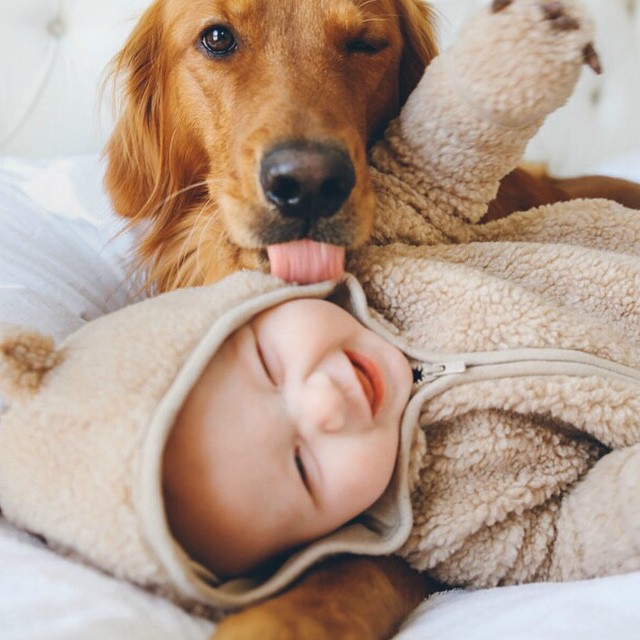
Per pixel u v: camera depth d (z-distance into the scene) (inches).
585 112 94.3
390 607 27.8
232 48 44.8
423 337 33.5
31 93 79.3
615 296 37.0
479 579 31.4
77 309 49.1
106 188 59.4
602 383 31.6
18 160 69.6
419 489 31.8
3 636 20.2
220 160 45.4
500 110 32.9
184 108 48.9
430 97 35.8
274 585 26.0
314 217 35.5
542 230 44.3
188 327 28.0
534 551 31.0
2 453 27.2
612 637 21.6
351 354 30.2
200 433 25.9
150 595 24.5
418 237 39.0
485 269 37.9
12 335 27.3
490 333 32.7
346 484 27.5
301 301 30.8
